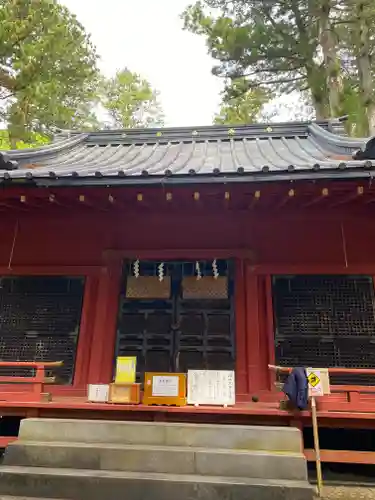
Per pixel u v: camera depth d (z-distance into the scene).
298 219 7.00
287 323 6.79
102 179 5.54
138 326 7.02
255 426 5.18
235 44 17.98
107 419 5.54
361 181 5.26
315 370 5.24
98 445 4.96
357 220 6.95
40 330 7.14
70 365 6.92
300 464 4.60
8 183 5.66
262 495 4.28
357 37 17.44
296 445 4.90
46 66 16.80
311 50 18.00
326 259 6.97
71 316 7.18
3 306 7.29
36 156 7.95
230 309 6.95
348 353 6.55
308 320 6.77
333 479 5.69
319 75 17.81
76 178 5.55
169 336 6.91
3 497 4.41
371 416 5.17
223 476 4.60
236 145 9.64
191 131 10.45
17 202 6.48
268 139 9.95
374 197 5.95
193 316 6.98
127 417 5.52
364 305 6.73
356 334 6.62
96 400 5.68
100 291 7.19
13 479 4.53
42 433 5.18
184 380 5.57
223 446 4.98
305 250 7.06
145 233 7.36
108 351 6.89
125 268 7.33
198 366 6.69
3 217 7.42
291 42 18.02
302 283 6.97
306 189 5.48
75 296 7.29
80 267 7.34
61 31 17.59
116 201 6.17
